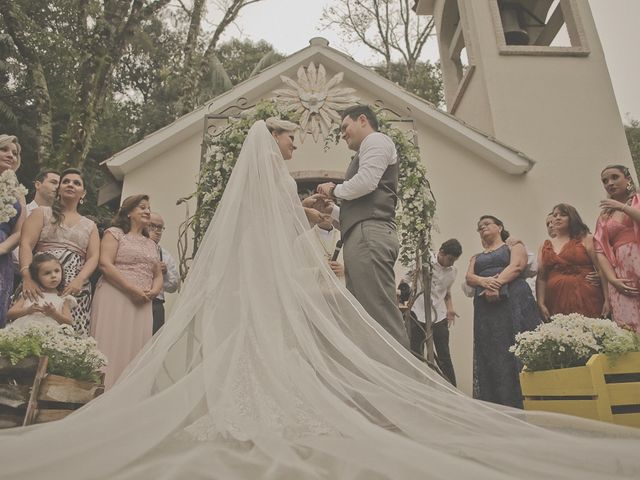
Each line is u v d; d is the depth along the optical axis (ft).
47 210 12.11
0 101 41.83
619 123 25.52
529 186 23.79
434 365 13.57
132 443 4.81
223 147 15.26
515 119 25.52
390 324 8.89
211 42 34.63
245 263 7.32
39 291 10.84
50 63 39.01
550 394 9.55
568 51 26.81
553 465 4.51
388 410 5.99
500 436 5.47
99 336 11.85
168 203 22.27
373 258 9.15
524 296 13.83
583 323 9.77
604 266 13.01
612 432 5.69
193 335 7.04
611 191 13.92
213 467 4.34
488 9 28.19
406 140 15.75
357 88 25.02
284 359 6.42
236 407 5.61
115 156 22.09
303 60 24.56
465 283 15.53
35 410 7.50
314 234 8.48
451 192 23.40
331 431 5.46
